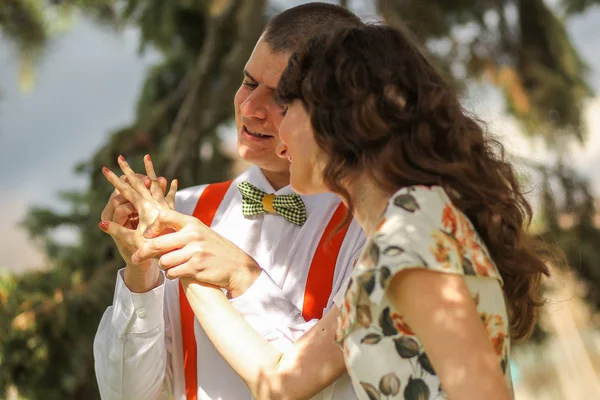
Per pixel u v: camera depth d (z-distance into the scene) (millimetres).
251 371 2064
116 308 2305
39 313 4285
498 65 6141
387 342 1728
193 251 2164
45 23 6578
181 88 5984
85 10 6711
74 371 4285
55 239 5254
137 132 5562
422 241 1665
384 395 1727
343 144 1781
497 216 1851
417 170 1771
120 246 2244
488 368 1575
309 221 2434
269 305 2236
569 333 6828
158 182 2293
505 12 6520
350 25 1909
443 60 5621
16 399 4227
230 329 2111
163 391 2443
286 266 2406
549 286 5668
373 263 1692
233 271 2215
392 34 1860
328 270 2369
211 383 2352
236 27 6199
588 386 8086
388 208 1737
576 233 6062
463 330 1599
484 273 1737
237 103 2451
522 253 1914
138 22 6617
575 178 6246
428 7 5848
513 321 2010
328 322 2090
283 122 1903
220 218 2535
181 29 6609
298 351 2074
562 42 6559
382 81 1780
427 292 1635
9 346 4203
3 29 6410
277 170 2465
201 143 5613
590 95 6754
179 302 2447
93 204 5039
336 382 2174
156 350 2320
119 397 2346
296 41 2336
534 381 8305
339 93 1785
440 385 1683
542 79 6359
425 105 1781
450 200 1787
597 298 6094
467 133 1836
